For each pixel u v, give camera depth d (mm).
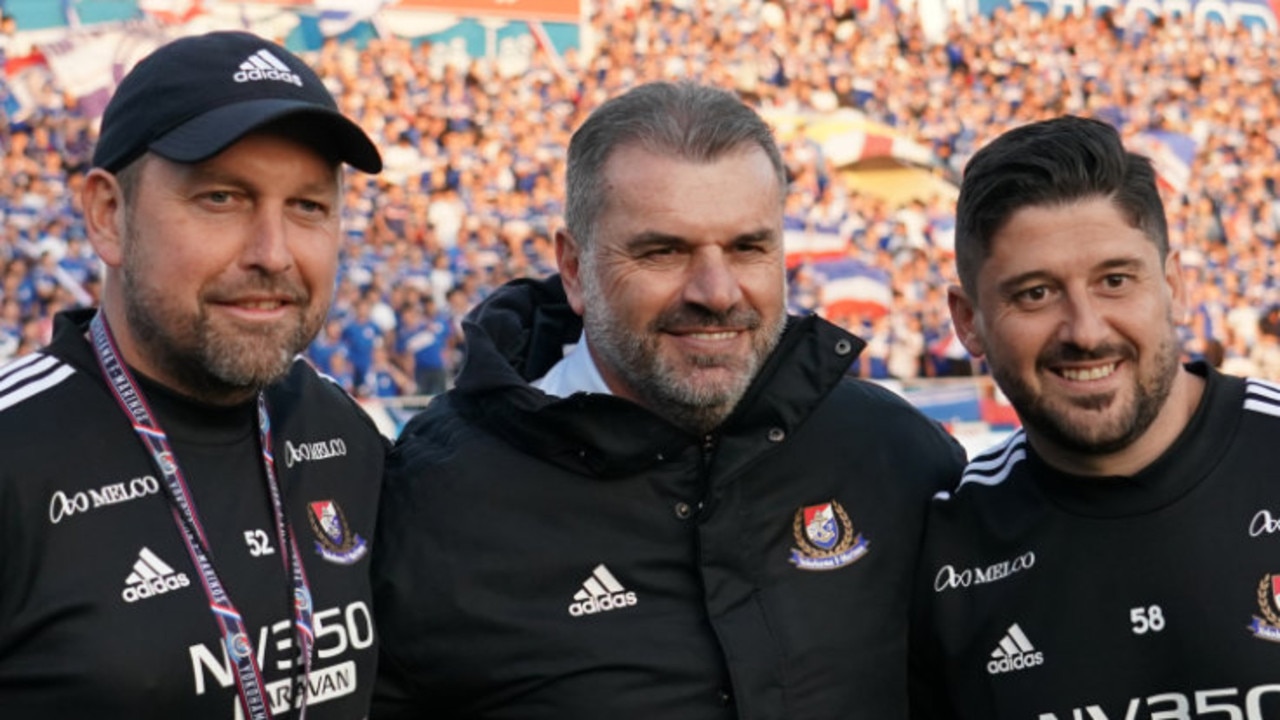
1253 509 1722
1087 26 15414
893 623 1909
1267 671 1655
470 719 1864
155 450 1604
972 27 15148
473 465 1936
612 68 14031
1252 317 13812
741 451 1883
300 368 1969
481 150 12906
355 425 1973
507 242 12258
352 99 12992
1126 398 1719
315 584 1716
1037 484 1849
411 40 13625
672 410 1851
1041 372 1760
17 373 1598
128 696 1463
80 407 1586
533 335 2186
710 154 1762
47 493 1506
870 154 14188
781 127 14234
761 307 1808
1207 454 1750
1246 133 15148
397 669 1864
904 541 1963
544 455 1905
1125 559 1750
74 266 10828
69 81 12078
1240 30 15719
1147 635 1720
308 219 1642
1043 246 1731
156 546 1551
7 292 10609
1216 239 14430
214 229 1574
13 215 11031
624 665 1796
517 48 13883
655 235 1762
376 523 1913
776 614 1852
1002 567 1850
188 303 1573
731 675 1777
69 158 11680
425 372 11117
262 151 1575
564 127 13500
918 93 14742
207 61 1603
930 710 1947
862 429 2049
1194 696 1687
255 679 1570
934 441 2117
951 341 12703
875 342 12711
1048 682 1768
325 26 13320
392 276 11469
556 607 1839
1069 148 1732
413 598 1862
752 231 1771
